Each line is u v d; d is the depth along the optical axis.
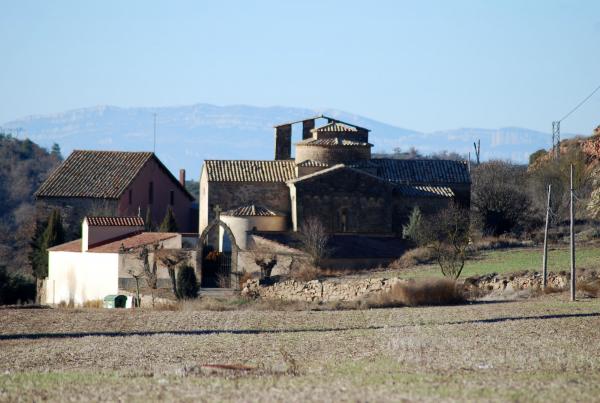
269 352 132.50
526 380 98.75
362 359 121.69
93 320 186.00
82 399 90.88
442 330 154.00
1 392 96.19
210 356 129.12
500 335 145.75
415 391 91.19
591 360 116.31
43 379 105.00
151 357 128.75
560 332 149.62
